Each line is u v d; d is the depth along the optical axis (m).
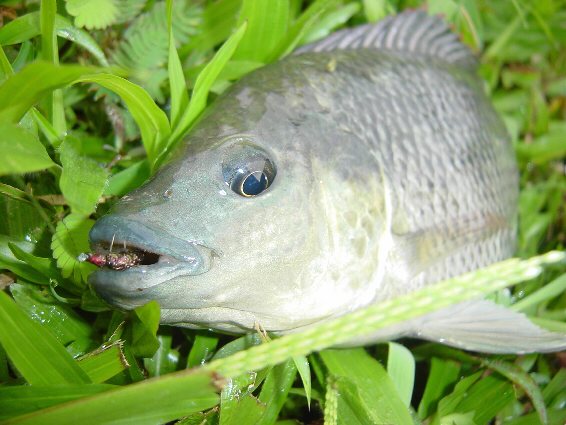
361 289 0.25
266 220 0.22
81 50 0.29
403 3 0.40
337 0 0.34
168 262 0.21
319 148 0.24
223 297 0.22
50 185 0.26
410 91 0.28
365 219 0.25
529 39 0.43
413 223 0.27
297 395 0.27
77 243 0.24
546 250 0.38
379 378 0.26
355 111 0.26
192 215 0.21
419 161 0.27
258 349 0.17
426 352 0.30
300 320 0.24
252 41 0.30
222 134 0.23
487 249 0.31
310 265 0.23
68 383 0.21
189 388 0.18
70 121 0.29
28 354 0.21
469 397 0.28
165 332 0.26
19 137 0.19
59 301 0.25
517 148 0.41
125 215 0.21
